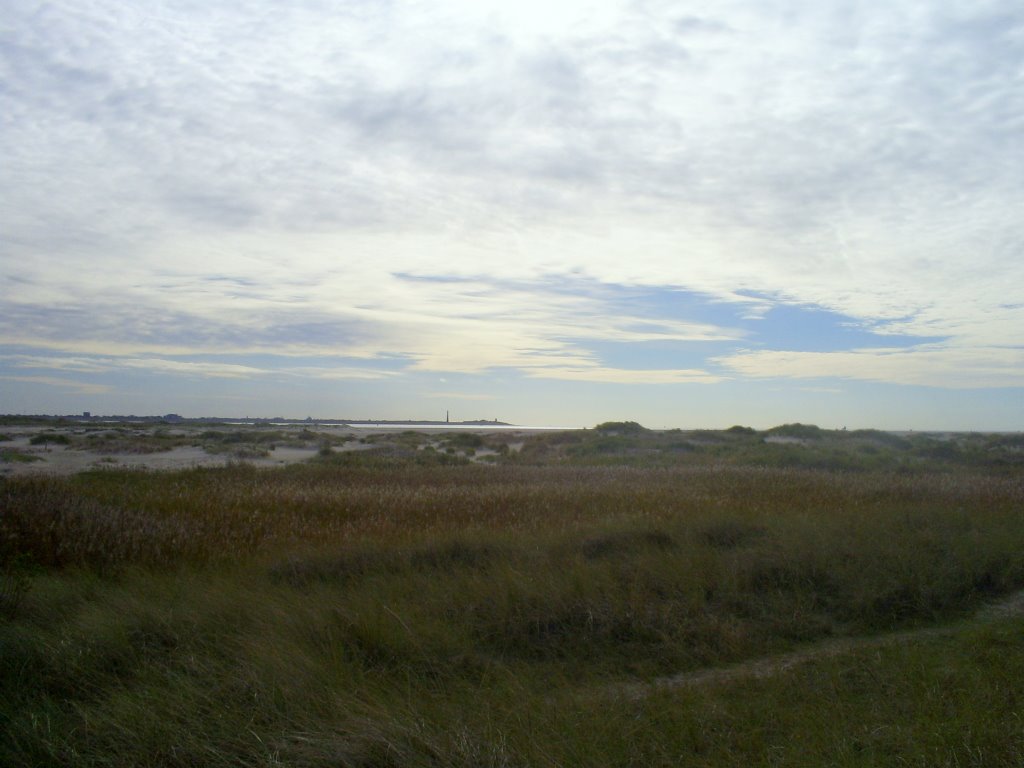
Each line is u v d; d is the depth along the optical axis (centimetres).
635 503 1465
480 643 687
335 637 636
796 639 729
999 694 534
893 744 459
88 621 663
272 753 440
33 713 492
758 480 2020
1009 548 985
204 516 1312
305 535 1182
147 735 466
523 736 464
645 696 565
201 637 641
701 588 809
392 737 453
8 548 981
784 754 450
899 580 854
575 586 779
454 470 2722
